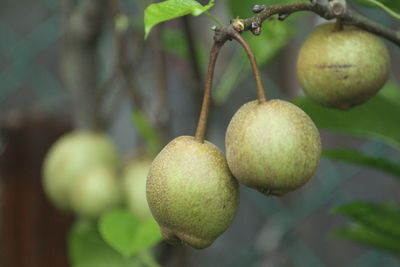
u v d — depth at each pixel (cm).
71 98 104
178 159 69
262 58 96
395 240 84
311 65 74
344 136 111
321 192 109
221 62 106
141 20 99
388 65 74
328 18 72
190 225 69
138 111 96
